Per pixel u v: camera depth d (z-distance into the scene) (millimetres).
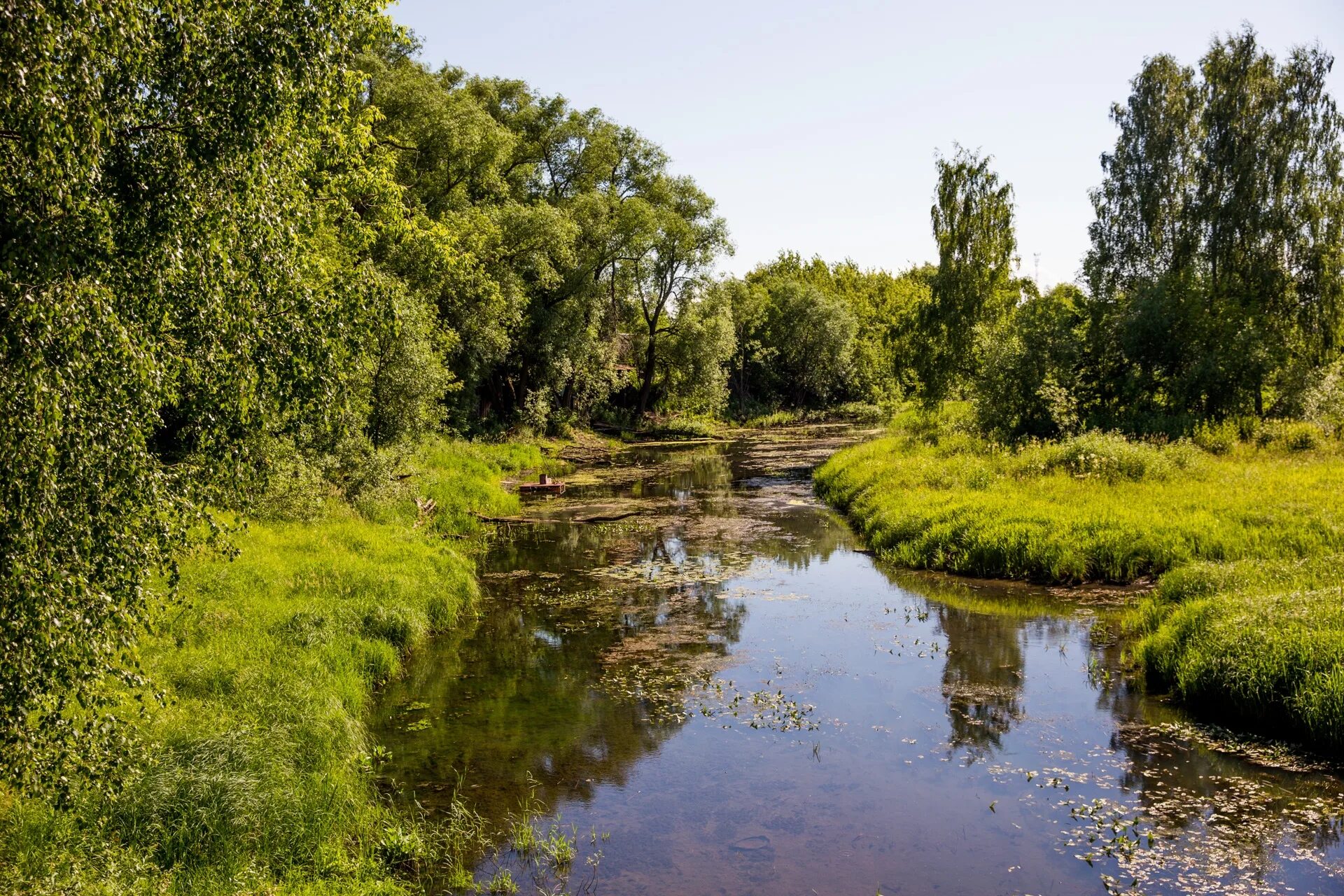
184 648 9117
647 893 6094
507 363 40469
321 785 7031
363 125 8000
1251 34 30609
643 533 20031
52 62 4270
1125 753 8016
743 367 68125
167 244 5184
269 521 14781
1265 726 8359
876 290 89938
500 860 6562
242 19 5512
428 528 18422
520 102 47062
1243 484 16812
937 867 6344
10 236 4312
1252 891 5816
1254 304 29172
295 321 6422
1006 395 26703
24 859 5281
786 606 13594
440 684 10375
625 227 42438
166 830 5863
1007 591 13781
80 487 4738
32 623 4484
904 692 9891
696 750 8508
